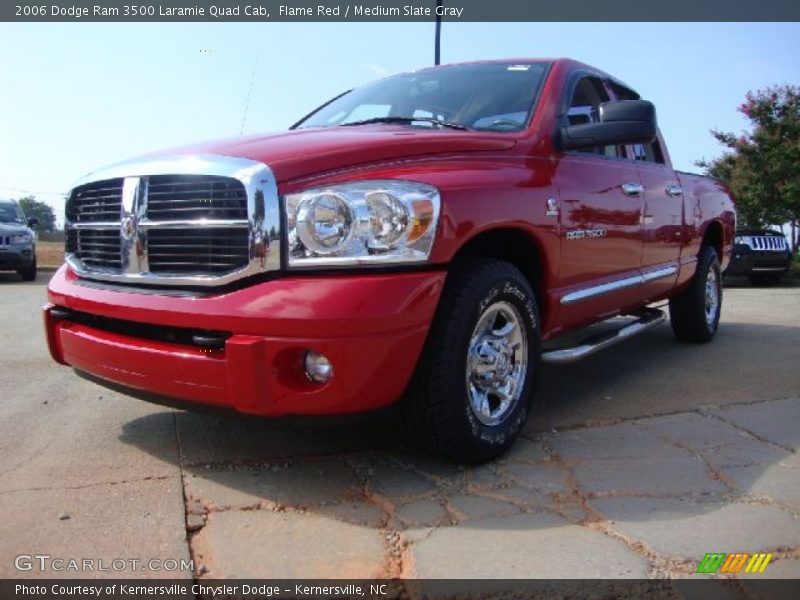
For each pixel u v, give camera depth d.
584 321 3.92
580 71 4.09
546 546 2.27
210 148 2.86
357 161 2.75
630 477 2.85
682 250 5.11
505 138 3.32
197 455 3.07
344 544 2.29
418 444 2.87
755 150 16.20
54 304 3.27
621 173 4.09
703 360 5.18
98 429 3.42
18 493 2.66
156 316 2.66
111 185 3.01
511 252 3.38
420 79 4.25
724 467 2.96
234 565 2.16
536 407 3.89
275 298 2.46
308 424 2.55
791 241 16.95
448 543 2.29
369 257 2.50
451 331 2.69
